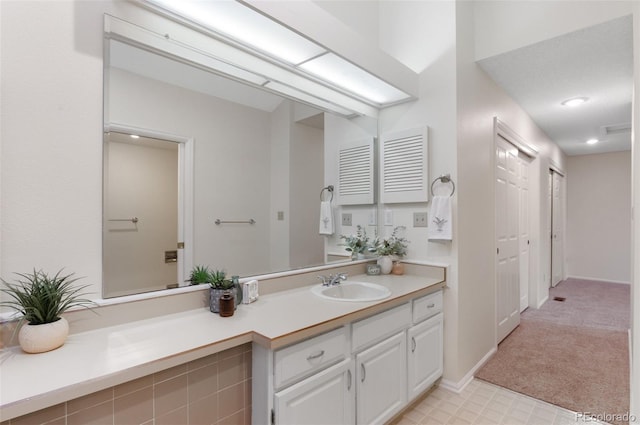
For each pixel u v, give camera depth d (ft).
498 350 9.64
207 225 5.36
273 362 4.08
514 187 11.62
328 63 6.40
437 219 7.56
